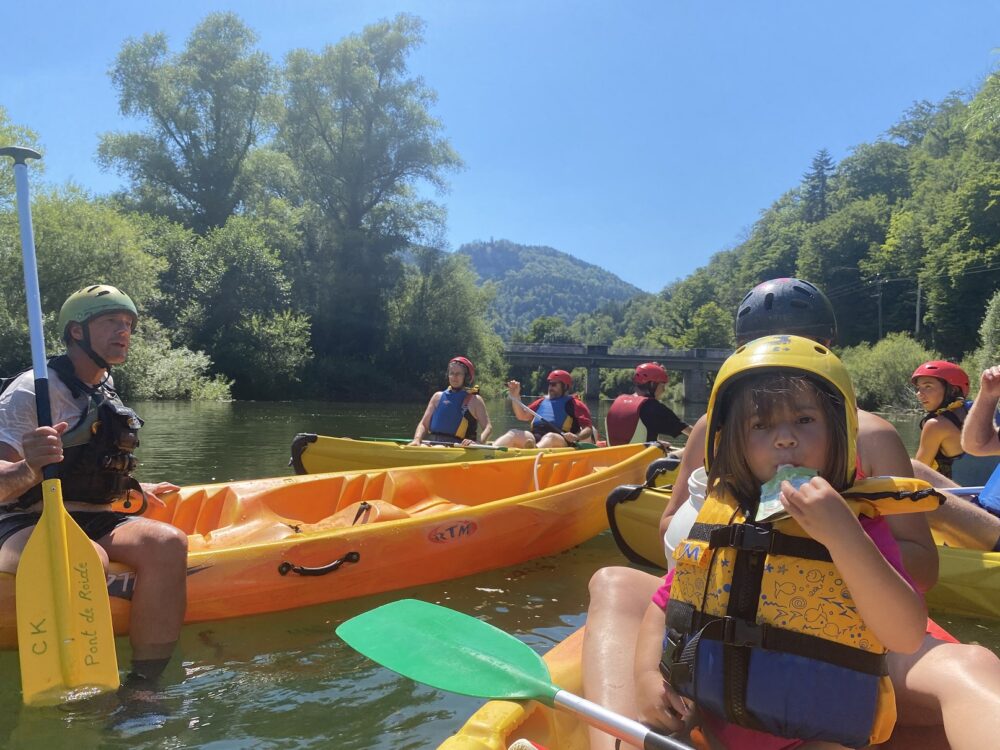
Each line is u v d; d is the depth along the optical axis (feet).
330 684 8.94
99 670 8.57
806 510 4.39
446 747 4.97
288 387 105.70
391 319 123.44
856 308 175.32
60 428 8.73
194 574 10.69
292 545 11.51
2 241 70.08
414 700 8.52
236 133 124.77
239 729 7.77
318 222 123.65
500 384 136.67
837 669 4.67
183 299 100.94
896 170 230.48
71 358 9.90
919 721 5.57
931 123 237.25
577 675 6.49
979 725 4.81
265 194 127.13
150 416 55.47
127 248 79.51
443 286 127.13
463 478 17.94
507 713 5.42
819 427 4.87
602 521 16.78
